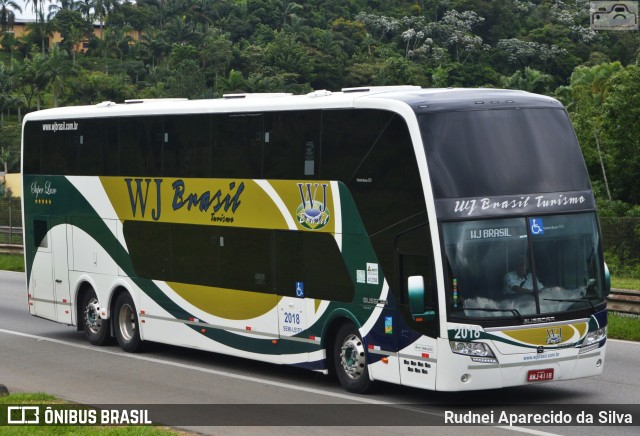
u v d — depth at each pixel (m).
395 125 14.40
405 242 14.17
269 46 176.50
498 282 13.77
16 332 23.00
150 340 19.41
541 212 14.14
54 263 21.88
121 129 19.89
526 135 14.45
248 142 16.98
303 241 15.92
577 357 14.15
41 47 195.38
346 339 15.46
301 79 172.12
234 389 16.06
